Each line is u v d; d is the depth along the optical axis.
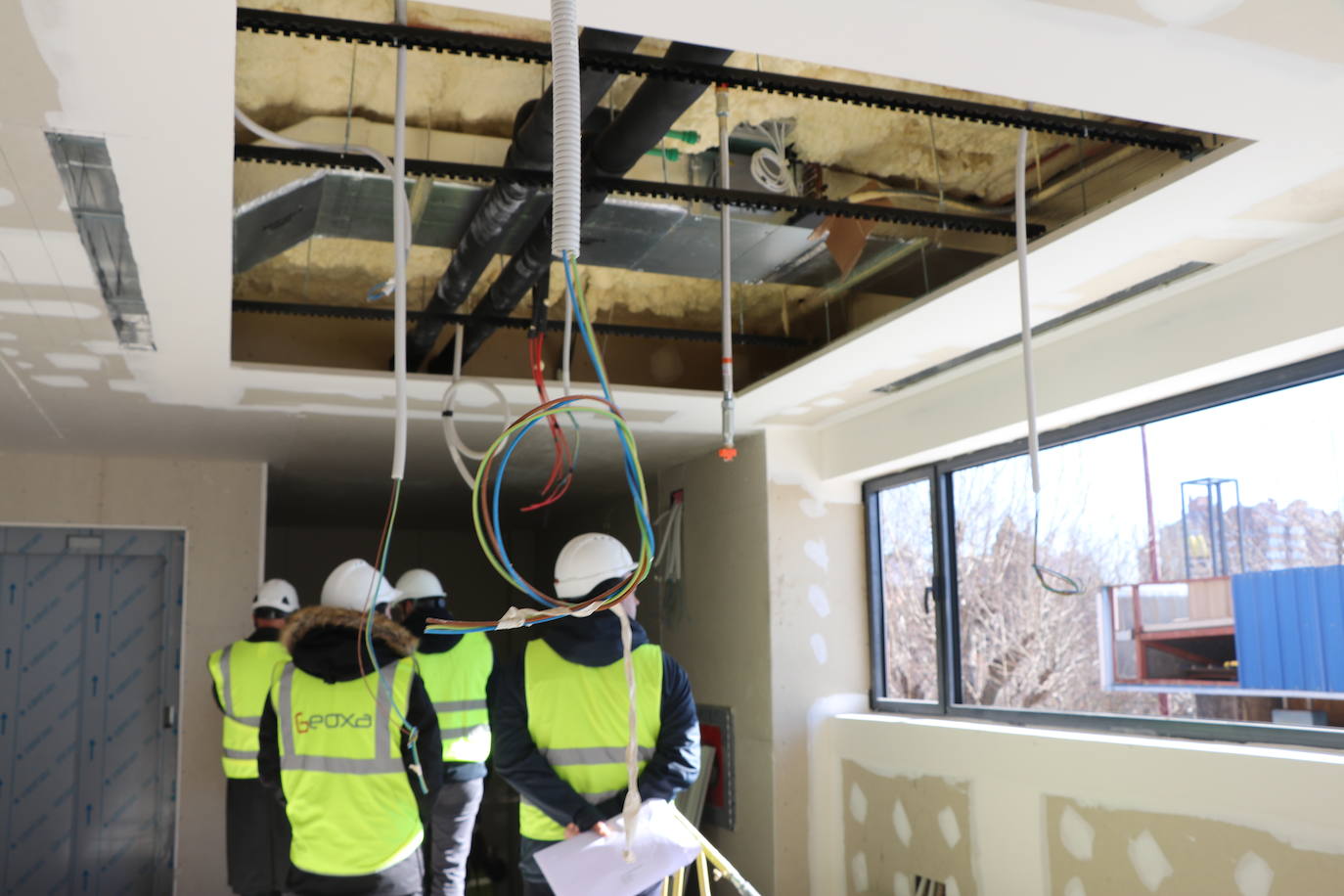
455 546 9.71
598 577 2.36
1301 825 2.66
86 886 5.21
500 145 3.23
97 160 2.18
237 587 5.62
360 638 2.52
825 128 3.23
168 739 5.42
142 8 1.66
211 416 4.64
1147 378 3.30
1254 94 2.01
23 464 5.41
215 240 2.58
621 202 3.09
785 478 5.16
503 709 2.37
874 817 4.55
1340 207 2.58
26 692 5.29
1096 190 3.06
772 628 5.00
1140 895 3.13
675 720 2.37
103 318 3.22
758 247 3.45
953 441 4.22
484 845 7.61
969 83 1.97
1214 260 2.96
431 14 2.71
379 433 5.10
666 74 2.21
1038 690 4.04
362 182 2.96
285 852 2.96
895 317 3.39
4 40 1.74
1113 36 1.80
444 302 3.67
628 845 2.06
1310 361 2.98
